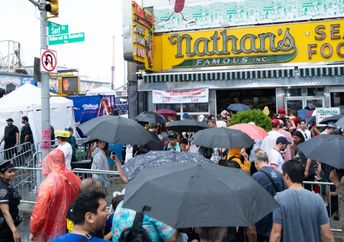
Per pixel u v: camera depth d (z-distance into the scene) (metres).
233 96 16.80
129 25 15.54
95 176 7.60
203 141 6.34
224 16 16.09
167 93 16.81
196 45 16.48
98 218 2.79
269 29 15.55
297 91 15.66
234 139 6.29
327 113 10.30
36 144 12.66
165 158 4.45
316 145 5.32
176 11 16.73
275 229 3.80
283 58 15.45
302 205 3.79
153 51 16.98
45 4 8.55
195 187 2.62
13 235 4.73
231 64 16.09
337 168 4.98
